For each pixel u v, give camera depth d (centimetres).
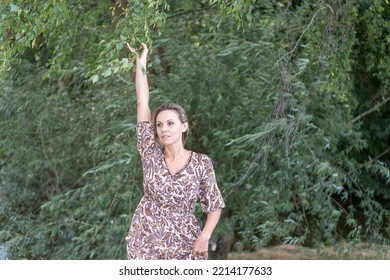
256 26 644
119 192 643
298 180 618
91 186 670
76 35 600
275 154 600
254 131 611
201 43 649
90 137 722
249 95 626
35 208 776
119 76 622
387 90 803
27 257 736
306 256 747
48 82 733
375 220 657
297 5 610
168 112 377
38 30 412
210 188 380
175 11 668
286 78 556
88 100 713
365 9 679
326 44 556
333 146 656
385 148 958
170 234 377
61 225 706
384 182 934
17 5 397
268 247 784
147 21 391
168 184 374
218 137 635
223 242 701
